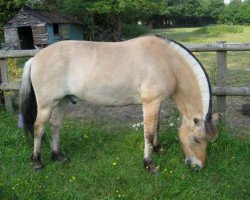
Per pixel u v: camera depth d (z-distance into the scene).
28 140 5.00
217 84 5.30
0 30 17.34
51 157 4.68
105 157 4.66
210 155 4.52
